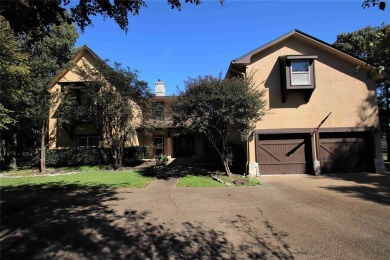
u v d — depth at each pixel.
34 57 18.92
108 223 7.20
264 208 8.74
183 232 6.53
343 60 16.69
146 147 22.70
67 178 15.30
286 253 5.34
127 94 19.05
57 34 21.94
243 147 17.00
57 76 21.48
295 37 16.61
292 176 15.67
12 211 8.45
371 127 16.45
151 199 10.04
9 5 4.04
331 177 15.04
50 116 21.47
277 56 16.58
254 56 16.52
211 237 6.21
